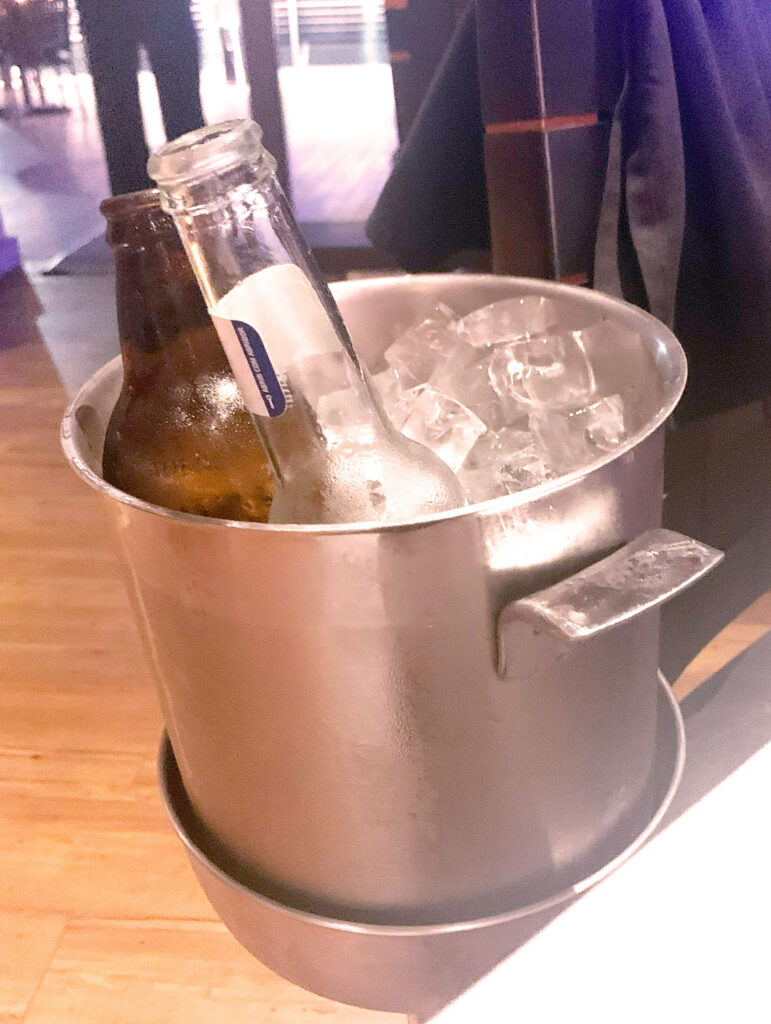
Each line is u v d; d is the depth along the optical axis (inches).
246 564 14.2
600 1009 10.6
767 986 10.5
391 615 14.4
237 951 25.4
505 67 24.7
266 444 17.0
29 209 123.0
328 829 17.0
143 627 17.4
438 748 15.8
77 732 34.5
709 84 25.1
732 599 34.9
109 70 62.6
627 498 15.4
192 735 17.7
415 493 17.1
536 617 13.6
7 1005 24.3
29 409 71.2
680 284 27.5
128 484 18.6
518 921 17.2
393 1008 19.2
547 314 23.2
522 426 24.0
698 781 13.6
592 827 18.1
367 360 24.7
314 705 15.5
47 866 28.5
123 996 24.4
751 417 32.2
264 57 59.8
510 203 26.3
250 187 15.0
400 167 30.3
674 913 11.5
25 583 45.7
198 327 18.5
